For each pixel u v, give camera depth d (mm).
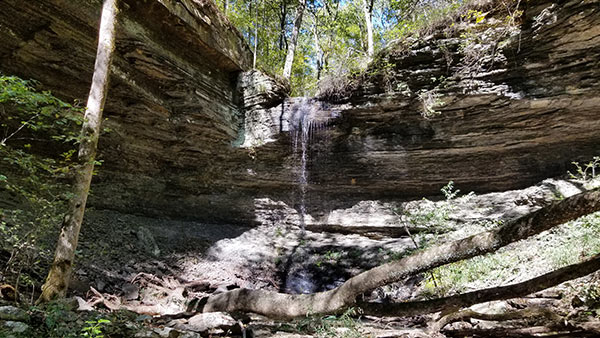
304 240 12422
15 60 8406
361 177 12781
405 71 11523
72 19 8586
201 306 6562
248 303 5949
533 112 10453
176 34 10930
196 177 12609
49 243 7188
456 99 10945
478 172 11680
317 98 12625
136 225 10875
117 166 11070
